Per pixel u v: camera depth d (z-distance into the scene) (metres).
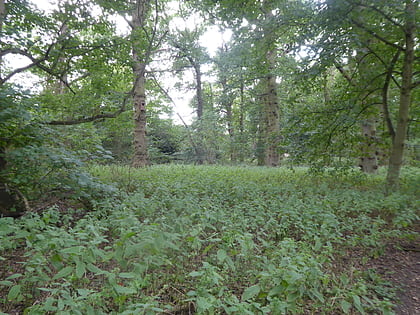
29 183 5.73
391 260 4.66
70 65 9.20
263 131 23.92
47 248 3.08
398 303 3.51
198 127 22.67
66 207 6.89
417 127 9.51
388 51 8.60
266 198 7.23
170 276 3.59
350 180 9.80
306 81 8.89
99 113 10.19
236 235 3.80
